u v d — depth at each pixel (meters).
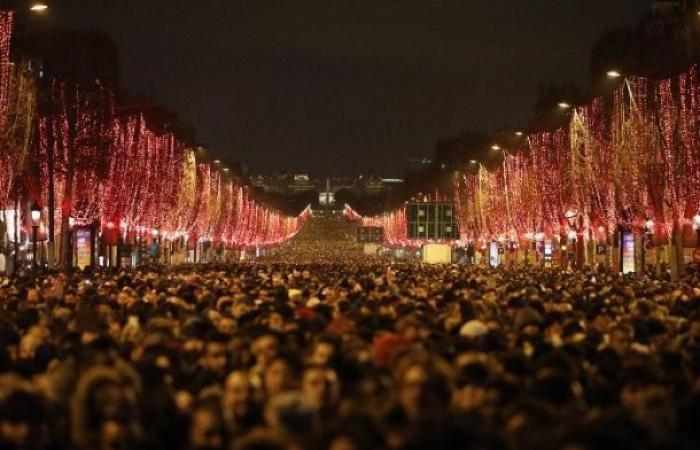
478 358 16.92
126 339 23.56
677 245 71.62
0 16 67.00
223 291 38.72
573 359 18.53
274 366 15.84
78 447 13.27
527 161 116.88
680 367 20.50
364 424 11.73
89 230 85.25
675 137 73.00
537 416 12.11
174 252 134.62
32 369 19.16
